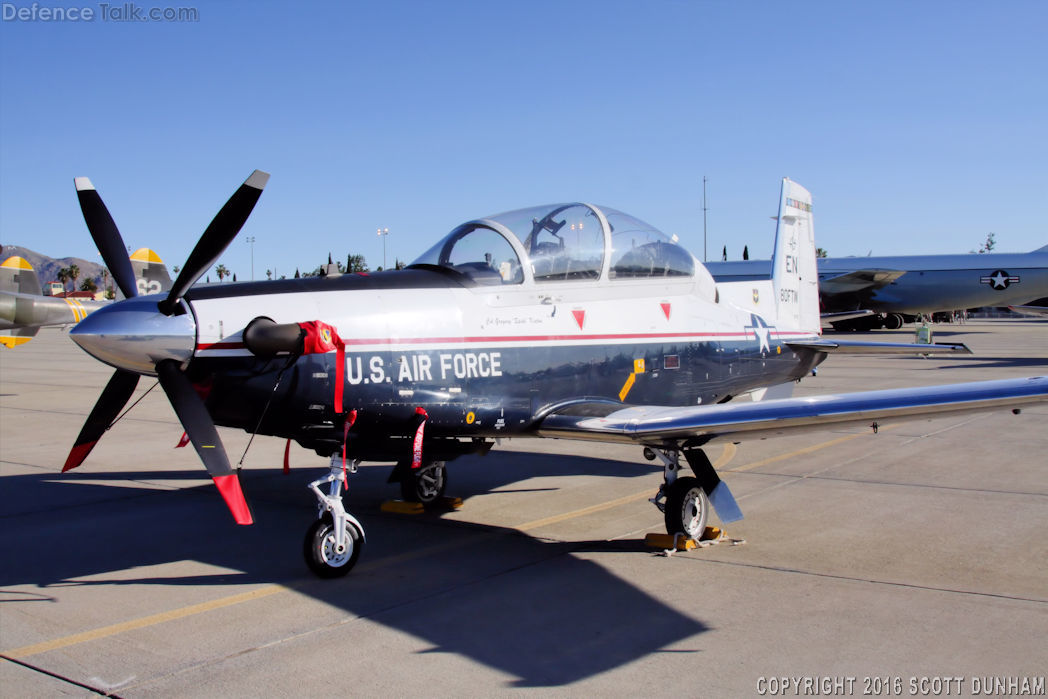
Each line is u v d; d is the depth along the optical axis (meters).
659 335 6.07
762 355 7.37
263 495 6.85
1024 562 4.64
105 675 3.25
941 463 7.73
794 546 5.05
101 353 4.14
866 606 3.96
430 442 5.22
